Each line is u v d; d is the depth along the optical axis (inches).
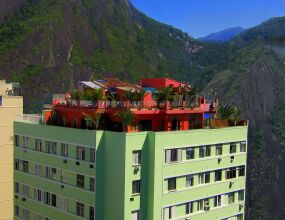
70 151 1587.1
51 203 1685.5
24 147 1819.6
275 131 6860.2
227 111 1903.3
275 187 5590.6
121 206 1430.9
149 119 1622.8
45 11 7391.7
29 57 6456.7
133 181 1439.5
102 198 1497.3
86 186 1523.1
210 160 1643.7
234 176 1758.1
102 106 1608.0
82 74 6619.1
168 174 1499.8
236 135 1747.0
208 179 1651.1
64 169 1611.7
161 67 7485.2
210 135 1636.3
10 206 2581.2
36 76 6127.0
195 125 1779.0
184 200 1556.3
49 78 6205.7
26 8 7372.1
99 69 6825.8
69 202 1595.7
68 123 1750.7
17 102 2554.1
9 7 7317.9
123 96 1621.6
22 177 1831.9
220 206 1704.0
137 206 1454.2
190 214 1588.3
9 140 2539.4
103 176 1493.6
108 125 1619.1
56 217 1654.8
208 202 1654.8
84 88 1866.4
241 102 7081.7
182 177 1550.2
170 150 1503.4
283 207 5280.5
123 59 7249.0
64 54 6904.5
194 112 1744.6
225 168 1711.4
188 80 7500.0
